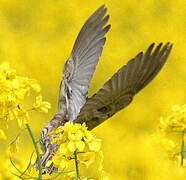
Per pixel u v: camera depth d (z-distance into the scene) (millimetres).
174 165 13555
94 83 21594
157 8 25562
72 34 25000
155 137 8586
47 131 7539
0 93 7191
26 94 7270
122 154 15398
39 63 22453
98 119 7457
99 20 8242
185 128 8508
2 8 25219
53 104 19281
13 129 15391
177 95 20344
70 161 7234
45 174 7449
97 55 8180
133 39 24844
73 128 7156
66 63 8133
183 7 25344
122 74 7125
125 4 25625
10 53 23078
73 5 25812
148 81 7148
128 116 18156
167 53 7125
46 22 25188
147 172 14133
